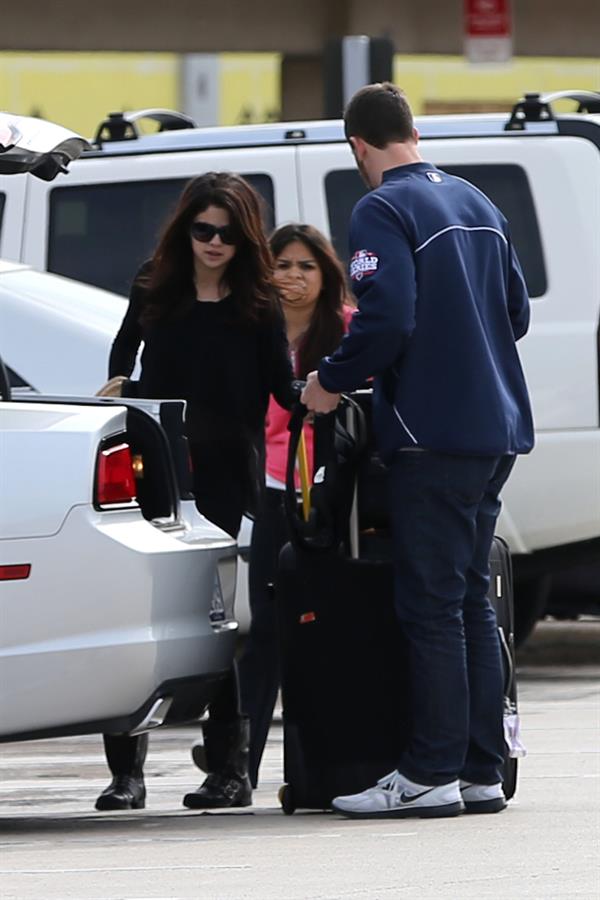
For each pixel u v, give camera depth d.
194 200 25.98
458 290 23.94
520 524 37.19
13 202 39.12
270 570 27.48
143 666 24.03
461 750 24.16
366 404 25.09
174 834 23.78
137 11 75.75
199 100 82.31
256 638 27.41
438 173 24.75
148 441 25.36
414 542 23.88
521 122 38.41
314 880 20.33
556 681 39.50
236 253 26.16
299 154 38.38
